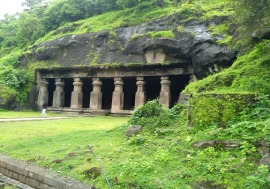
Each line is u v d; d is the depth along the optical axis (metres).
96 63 27.69
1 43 47.72
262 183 5.41
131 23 27.97
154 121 10.88
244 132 7.50
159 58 24.34
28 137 12.68
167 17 25.33
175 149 7.80
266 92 9.43
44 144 10.90
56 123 18.34
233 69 12.74
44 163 8.59
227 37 20.06
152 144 8.77
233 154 6.90
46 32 40.62
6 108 30.12
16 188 7.90
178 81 27.89
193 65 22.00
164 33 23.61
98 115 27.41
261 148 6.72
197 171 6.40
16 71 33.19
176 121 10.80
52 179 7.29
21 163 8.84
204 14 23.47
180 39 22.42
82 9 38.44
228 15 21.59
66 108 29.92
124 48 26.42
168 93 24.64
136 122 11.35
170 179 6.31
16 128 15.54
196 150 7.55
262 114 8.18
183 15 23.97
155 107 11.59
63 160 8.54
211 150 7.17
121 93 27.16
